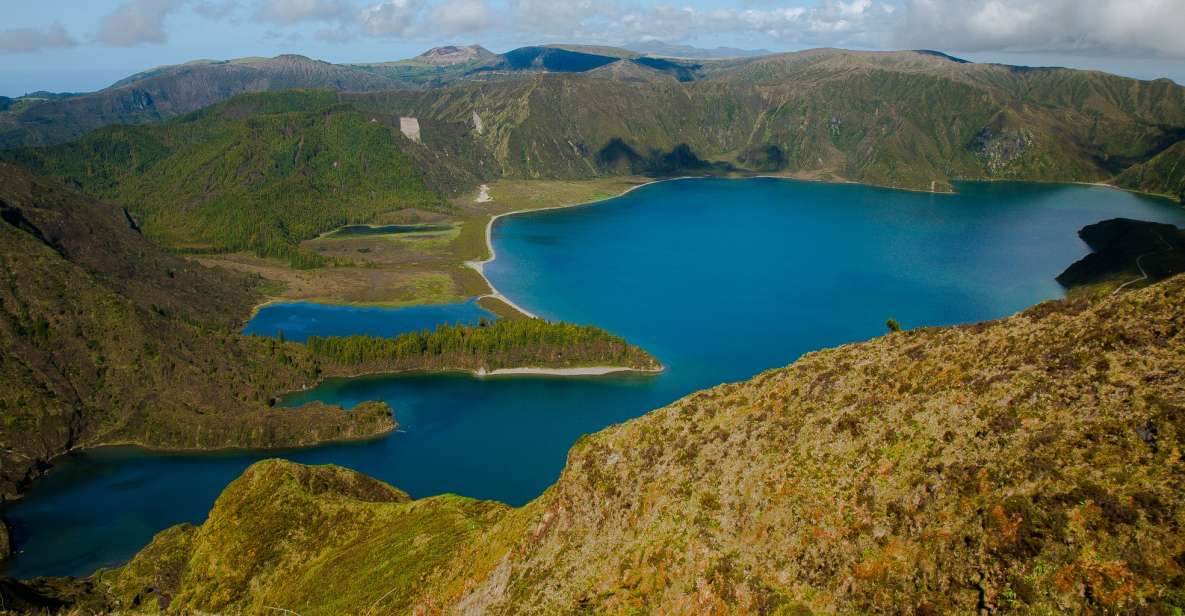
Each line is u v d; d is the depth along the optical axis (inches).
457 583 3590.1
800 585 2258.9
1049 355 2396.7
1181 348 2113.7
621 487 3147.1
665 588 2566.4
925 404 2519.7
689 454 3046.3
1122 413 2023.9
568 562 3043.8
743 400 3265.3
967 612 1857.8
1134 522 1738.4
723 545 2559.1
